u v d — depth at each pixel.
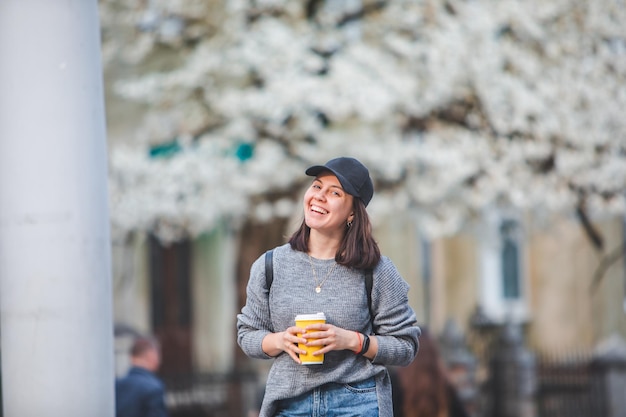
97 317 4.56
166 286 19.48
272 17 14.76
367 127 14.98
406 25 14.37
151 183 14.52
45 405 4.42
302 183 14.81
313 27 14.68
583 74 14.75
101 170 4.66
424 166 14.62
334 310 3.95
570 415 16.34
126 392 8.09
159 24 15.40
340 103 13.49
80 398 4.47
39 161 4.49
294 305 3.95
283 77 13.73
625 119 14.89
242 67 14.44
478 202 14.68
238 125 14.39
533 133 14.46
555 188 14.88
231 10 14.42
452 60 13.66
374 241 4.05
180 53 15.70
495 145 14.50
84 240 4.53
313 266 4.00
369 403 3.95
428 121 14.73
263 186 14.57
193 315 19.67
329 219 3.97
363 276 4.00
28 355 4.43
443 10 14.40
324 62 14.45
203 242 19.75
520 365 16.11
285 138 14.60
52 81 4.52
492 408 16.20
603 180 14.91
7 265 4.47
